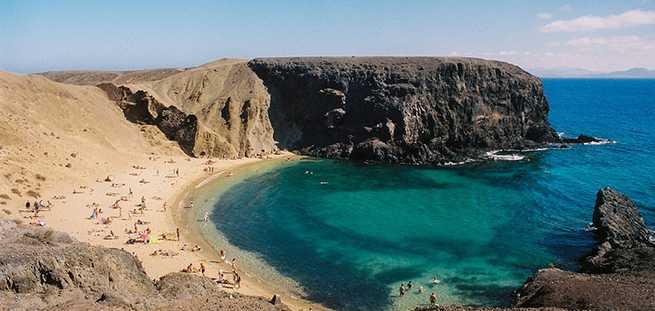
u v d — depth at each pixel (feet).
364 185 298.97
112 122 335.67
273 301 128.67
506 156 378.94
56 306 91.56
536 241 205.46
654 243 196.34
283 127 416.67
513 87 409.28
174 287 122.72
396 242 204.13
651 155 386.11
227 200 256.11
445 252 193.77
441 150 376.89
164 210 228.02
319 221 229.66
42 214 200.34
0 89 275.39
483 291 159.84
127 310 93.71
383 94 388.37
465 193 282.77
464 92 390.21
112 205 223.92
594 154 387.55
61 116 297.74
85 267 110.73
